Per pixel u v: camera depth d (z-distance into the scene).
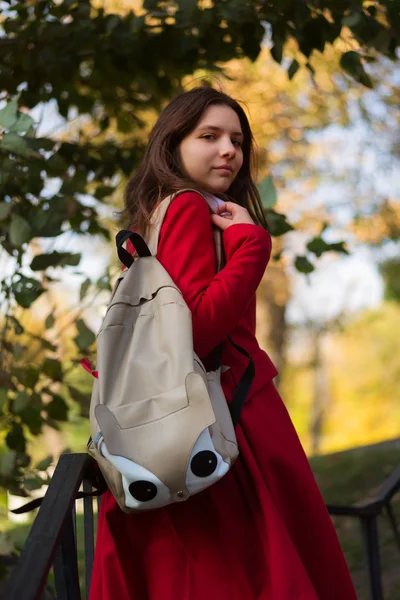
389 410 26.61
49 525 1.68
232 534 1.89
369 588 3.02
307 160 11.49
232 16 3.48
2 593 1.50
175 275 1.95
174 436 1.70
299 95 10.02
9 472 3.13
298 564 1.80
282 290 14.52
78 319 3.40
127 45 3.80
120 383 1.80
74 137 4.34
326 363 26.42
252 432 1.97
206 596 1.85
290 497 1.97
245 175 2.52
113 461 1.71
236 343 2.07
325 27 3.60
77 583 2.01
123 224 3.10
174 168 2.23
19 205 3.29
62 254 3.11
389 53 3.54
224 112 2.23
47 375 3.41
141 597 1.92
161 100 4.24
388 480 3.16
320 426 26.52
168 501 1.72
